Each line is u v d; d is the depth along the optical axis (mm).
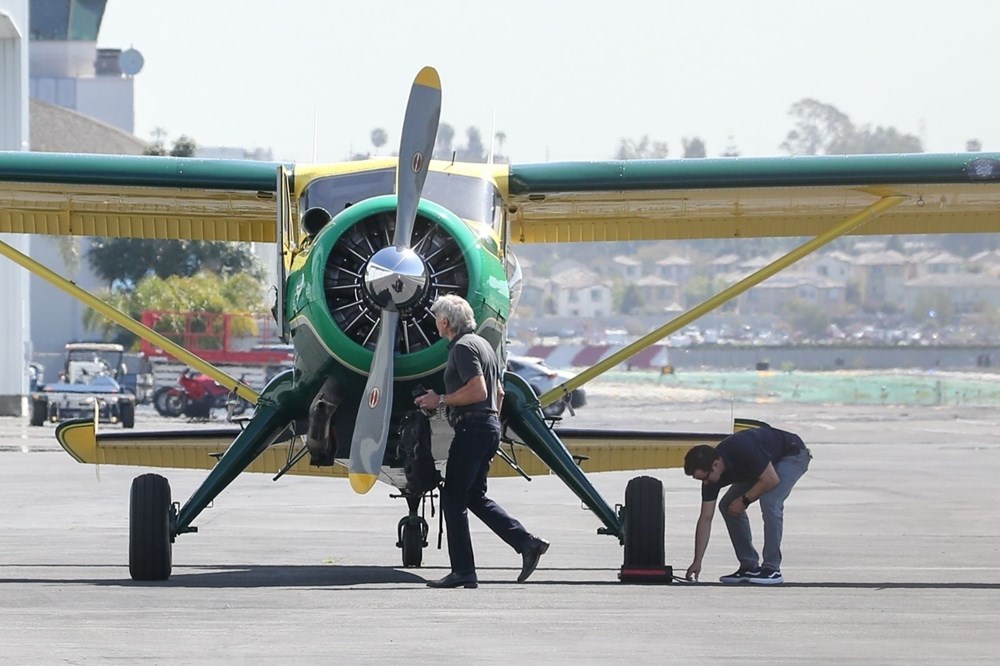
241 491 62250
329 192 33375
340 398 30484
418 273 28750
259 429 31656
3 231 39844
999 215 39062
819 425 125500
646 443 35625
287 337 31594
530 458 36688
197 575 32875
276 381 31750
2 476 68688
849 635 23031
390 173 33531
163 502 31016
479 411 29031
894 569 36062
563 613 25391
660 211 38781
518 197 36031
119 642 21844
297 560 37438
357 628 23391
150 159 35875
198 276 181125
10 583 30328
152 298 174500
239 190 36156
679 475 72875
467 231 30375
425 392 29797
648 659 20750
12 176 35625
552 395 35250
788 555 39562
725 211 38875
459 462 29109
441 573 33969
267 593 28219
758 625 24078
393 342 28953
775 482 32094
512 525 30047
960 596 28859
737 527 32812
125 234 39594
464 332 28859
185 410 124875
